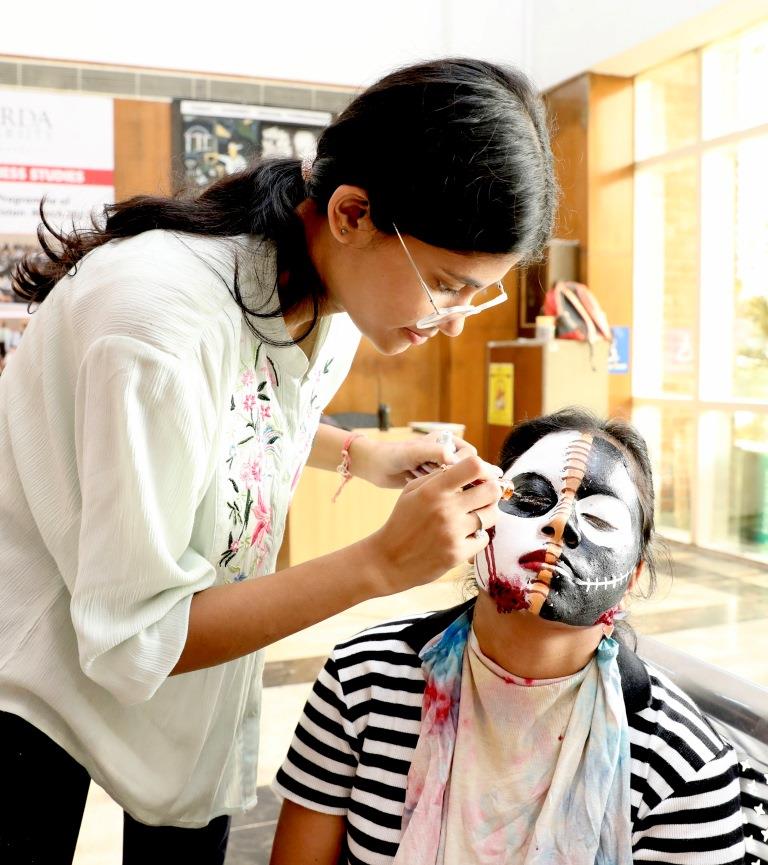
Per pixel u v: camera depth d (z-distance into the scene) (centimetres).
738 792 88
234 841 191
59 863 96
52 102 483
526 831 89
